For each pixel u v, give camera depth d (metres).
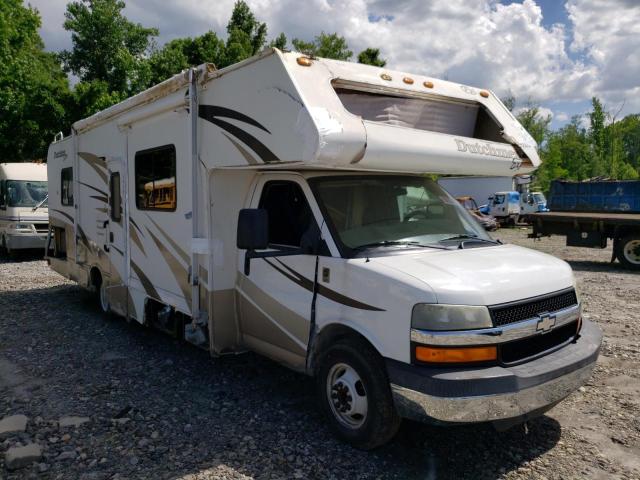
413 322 3.41
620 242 13.20
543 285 3.79
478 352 3.36
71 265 8.97
